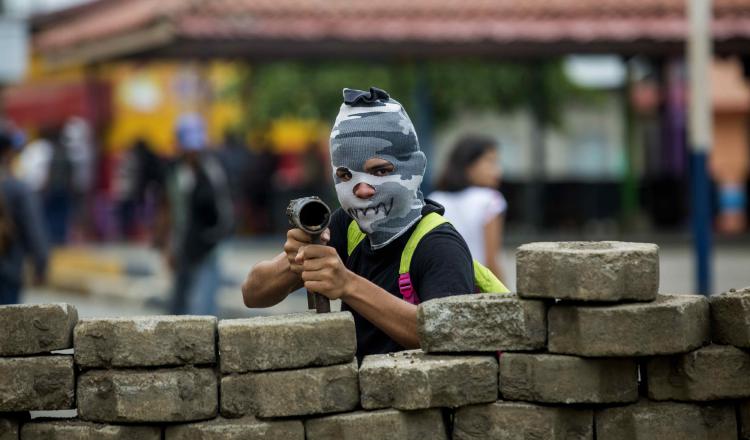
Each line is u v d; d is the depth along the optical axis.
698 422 8.62
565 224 48.53
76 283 37.62
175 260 23.31
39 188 47.81
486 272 9.91
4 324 8.70
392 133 9.20
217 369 8.68
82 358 8.64
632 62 43.38
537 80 43.38
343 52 33.41
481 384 8.59
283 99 50.88
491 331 8.66
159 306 31.97
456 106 54.41
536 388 8.54
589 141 66.69
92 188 51.12
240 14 32.31
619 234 44.22
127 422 8.59
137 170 48.47
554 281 8.41
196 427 8.52
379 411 8.56
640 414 8.59
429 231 9.34
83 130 55.00
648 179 49.19
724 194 54.94
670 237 43.56
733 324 8.59
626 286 8.36
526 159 65.38
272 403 8.48
